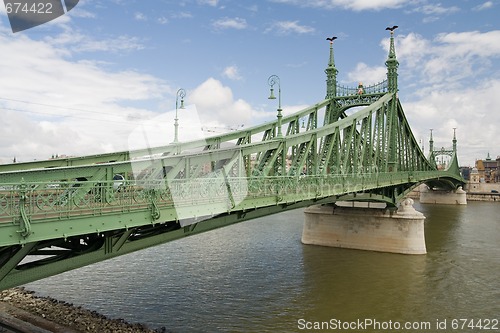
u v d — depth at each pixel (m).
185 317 25.83
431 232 61.38
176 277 34.28
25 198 12.29
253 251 45.22
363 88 55.16
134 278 33.75
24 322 23.80
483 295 31.61
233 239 52.16
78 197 13.83
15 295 28.67
